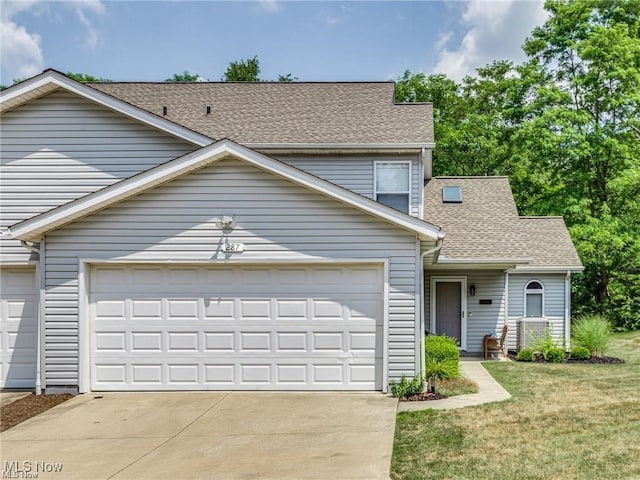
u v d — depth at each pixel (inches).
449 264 558.9
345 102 581.0
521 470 218.2
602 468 217.8
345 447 254.2
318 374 369.1
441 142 1083.9
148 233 370.9
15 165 422.6
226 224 367.2
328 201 365.7
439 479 211.3
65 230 373.4
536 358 565.3
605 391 370.9
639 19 844.0
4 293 403.5
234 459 241.1
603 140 805.2
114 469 232.7
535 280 634.2
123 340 374.3
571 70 879.7
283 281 372.2
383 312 363.9
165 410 327.6
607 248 799.1
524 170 996.6
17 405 347.6
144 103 574.9
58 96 424.8
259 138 492.4
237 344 372.2
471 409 322.0
